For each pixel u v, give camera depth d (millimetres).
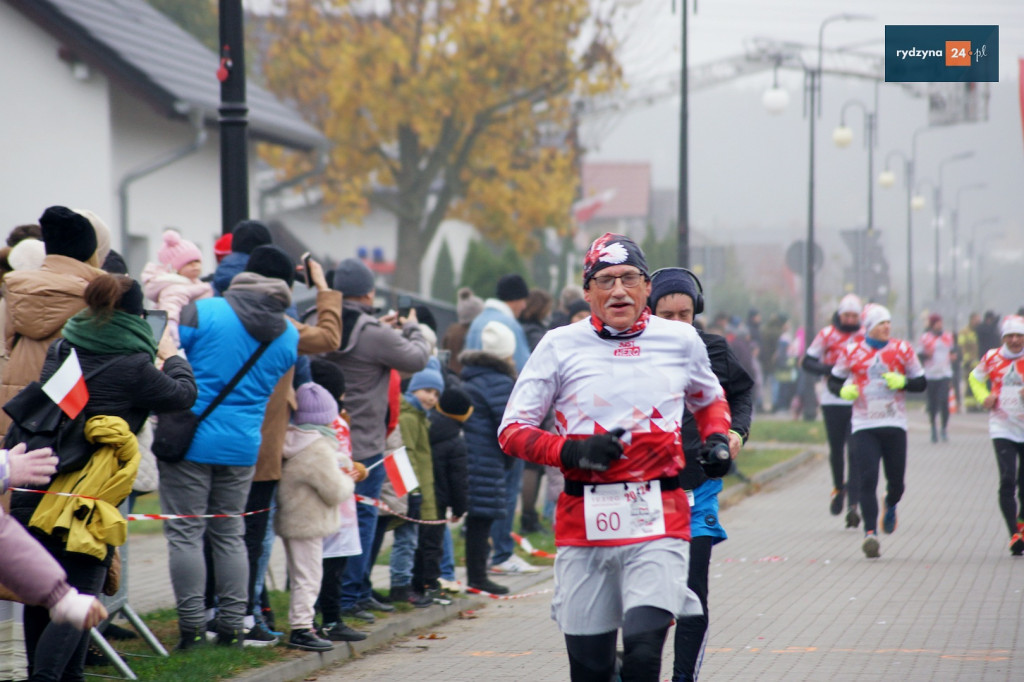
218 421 16156
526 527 30266
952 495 37969
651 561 11094
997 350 27172
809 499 38562
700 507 14422
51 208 14195
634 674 10703
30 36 40125
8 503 13188
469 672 16922
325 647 17469
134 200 45062
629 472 11266
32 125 40125
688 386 11859
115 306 12930
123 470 12750
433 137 91938
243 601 16891
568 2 90625
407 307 21484
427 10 91438
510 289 30062
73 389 12359
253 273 16672
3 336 15500
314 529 17328
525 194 95062
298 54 94000
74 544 12172
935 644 17562
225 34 22031
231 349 16172
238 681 15312
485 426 23062
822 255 72750
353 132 93812
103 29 42844
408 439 21109
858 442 27266
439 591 21625
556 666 17203
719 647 17797
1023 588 22000
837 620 19625
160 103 41719
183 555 16391
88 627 11133
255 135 51156
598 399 11336
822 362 32469
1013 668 15930
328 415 17656
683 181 46625
